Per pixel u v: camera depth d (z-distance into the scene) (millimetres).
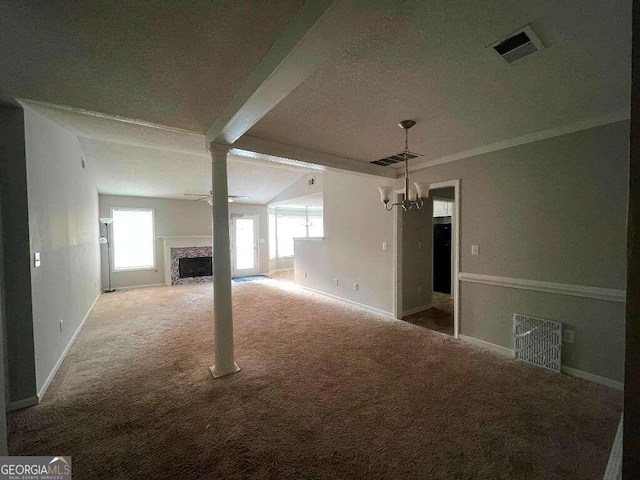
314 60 1354
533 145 2725
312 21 1141
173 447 1647
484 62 1580
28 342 2080
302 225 10242
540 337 2658
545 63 1591
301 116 2305
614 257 2293
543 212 2676
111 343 3250
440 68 1640
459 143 3012
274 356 2883
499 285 3014
